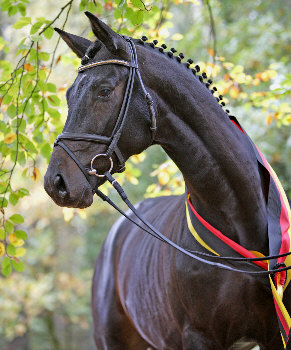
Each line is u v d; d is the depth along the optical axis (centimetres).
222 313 380
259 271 371
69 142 340
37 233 1661
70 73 1140
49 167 340
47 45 1048
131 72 347
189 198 396
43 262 1678
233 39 1078
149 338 462
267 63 1070
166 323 429
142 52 360
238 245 371
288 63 1023
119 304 521
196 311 385
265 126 948
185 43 1078
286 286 375
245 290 376
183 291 388
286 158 977
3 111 568
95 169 343
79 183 337
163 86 358
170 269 401
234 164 368
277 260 368
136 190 1308
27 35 509
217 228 378
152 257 447
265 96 706
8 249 495
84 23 884
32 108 500
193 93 366
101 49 353
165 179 613
